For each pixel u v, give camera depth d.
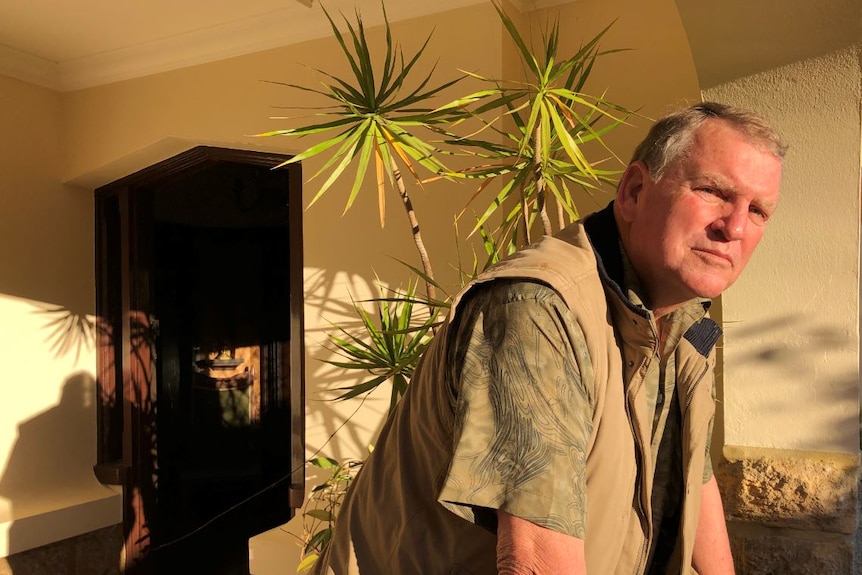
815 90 1.80
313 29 2.90
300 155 1.89
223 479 5.03
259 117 3.07
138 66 3.39
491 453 0.78
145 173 3.76
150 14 2.99
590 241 1.00
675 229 0.92
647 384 1.02
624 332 0.94
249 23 3.00
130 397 3.94
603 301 0.92
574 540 0.76
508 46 2.61
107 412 3.97
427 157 1.99
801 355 1.84
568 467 0.77
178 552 4.32
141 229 4.00
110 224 4.02
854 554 1.80
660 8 2.57
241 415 5.14
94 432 3.96
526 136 1.81
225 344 5.12
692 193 0.92
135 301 3.97
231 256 5.18
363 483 1.16
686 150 0.92
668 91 2.55
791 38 1.79
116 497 3.82
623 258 0.99
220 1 2.86
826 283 1.82
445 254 2.65
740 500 1.89
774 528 1.86
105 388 3.97
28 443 3.64
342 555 1.15
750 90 1.88
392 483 1.08
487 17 2.57
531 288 0.84
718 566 1.26
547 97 1.89
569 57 2.72
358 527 1.15
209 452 4.99
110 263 4.01
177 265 4.88
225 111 3.15
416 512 1.02
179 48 3.22
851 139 1.78
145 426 4.01
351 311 2.84
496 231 2.43
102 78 3.55
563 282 0.86
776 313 1.87
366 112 2.01
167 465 4.62
